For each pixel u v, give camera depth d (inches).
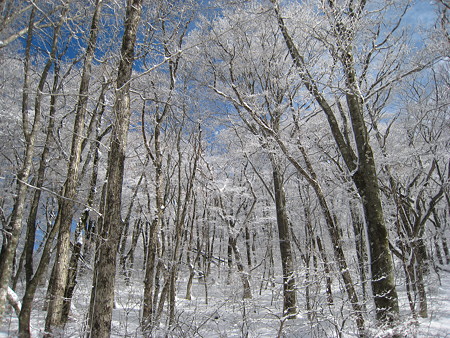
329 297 227.6
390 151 432.1
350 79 246.4
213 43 377.4
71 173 241.4
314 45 347.9
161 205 340.2
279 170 412.2
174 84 357.4
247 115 410.9
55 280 229.0
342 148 252.1
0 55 241.4
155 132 353.4
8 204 451.2
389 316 199.0
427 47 287.9
